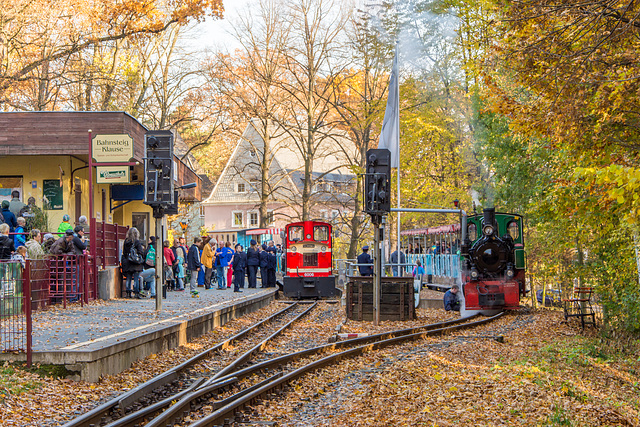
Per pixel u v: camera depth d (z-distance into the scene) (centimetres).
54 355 1024
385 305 2064
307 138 4300
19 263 1035
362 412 877
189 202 3841
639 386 1285
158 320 1499
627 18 1138
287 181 6228
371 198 1894
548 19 1197
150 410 817
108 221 2773
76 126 2202
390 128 2878
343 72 4094
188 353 1374
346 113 4428
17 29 2923
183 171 3244
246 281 3931
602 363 1479
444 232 2997
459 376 1124
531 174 2598
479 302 2273
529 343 1642
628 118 1270
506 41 1248
